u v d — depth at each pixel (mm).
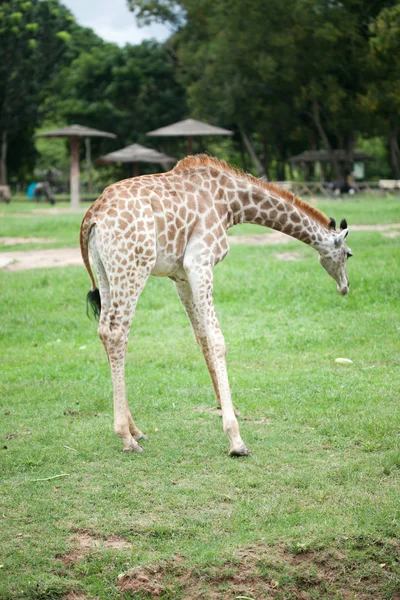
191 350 8930
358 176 42125
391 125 34531
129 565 4492
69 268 14336
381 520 4793
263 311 10867
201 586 4422
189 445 6062
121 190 6004
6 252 17312
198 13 38656
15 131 45938
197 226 6211
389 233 17125
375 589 4445
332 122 36031
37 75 44750
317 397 7051
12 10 41750
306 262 13609
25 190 55625
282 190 6707
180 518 4910
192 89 38062
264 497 5152
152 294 11945
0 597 4289
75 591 4395
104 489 5316
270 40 33312
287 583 4441
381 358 8242
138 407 6977
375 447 5879
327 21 32250
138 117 46562
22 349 9336
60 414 6832
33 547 4652
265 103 37750
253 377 7727
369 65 31156
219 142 52125
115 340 5926
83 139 46938
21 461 5785
